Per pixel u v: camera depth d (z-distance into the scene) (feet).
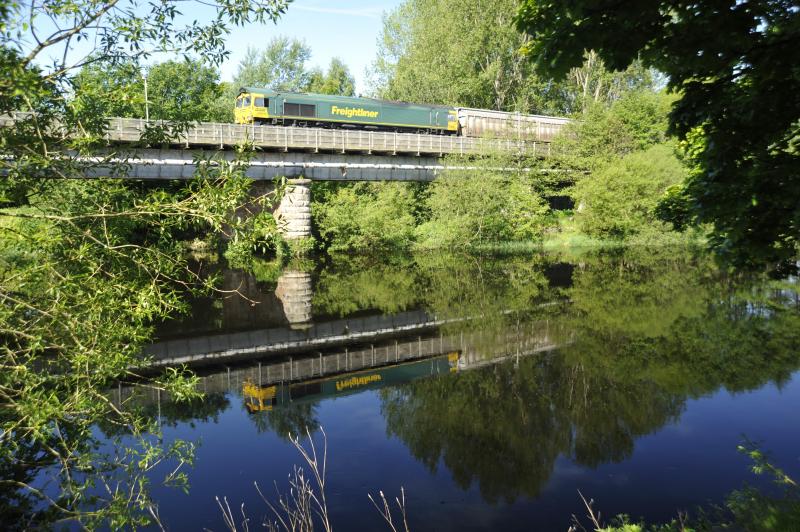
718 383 39.63
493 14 157.99
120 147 21.61
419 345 53.06
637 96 165.89
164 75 111.86
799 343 48.42
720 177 16.92
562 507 24.66
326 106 121.80
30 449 25.23
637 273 91.45
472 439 31.89
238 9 19.06
